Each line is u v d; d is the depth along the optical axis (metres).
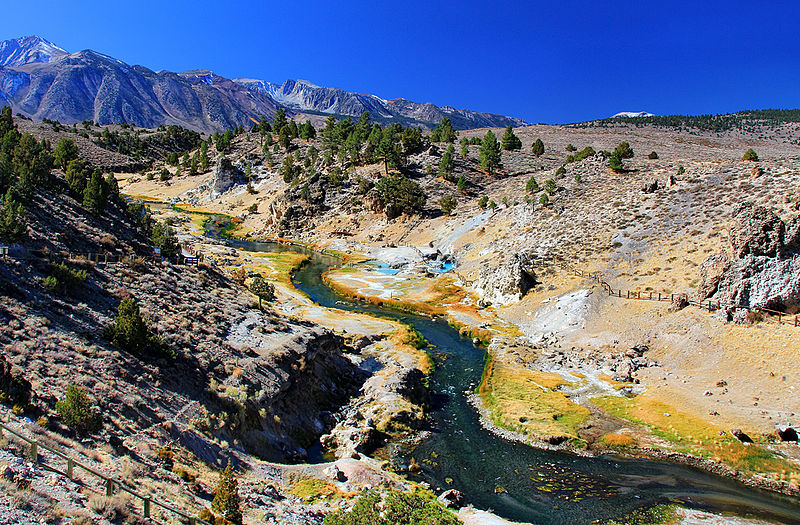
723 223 73.25
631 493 35.47
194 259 75.19
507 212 116.69
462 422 47.09
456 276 101.50
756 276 55.44
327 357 55.09
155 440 28.83
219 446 32.62
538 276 83.25
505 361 60.56
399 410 46.16
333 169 174.00
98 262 51.66
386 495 30.03
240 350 45.72
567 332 67.19
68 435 24.66
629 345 60.31
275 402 41.81
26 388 26.30
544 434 43.22
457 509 32.78
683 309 60.56
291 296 86.50
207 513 22.50
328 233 149.75
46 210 56.03
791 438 40.38
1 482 17.62
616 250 81.44
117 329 37.03
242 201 192.75
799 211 60.50
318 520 27.55
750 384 47.50
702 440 41.34
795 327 51.12
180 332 44.44
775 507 33.78
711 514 32.91
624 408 47.78
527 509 33.53
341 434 42.38
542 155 183.75
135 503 20.84
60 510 17.62
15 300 35.97
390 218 144.88
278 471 33.66
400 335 68.50
